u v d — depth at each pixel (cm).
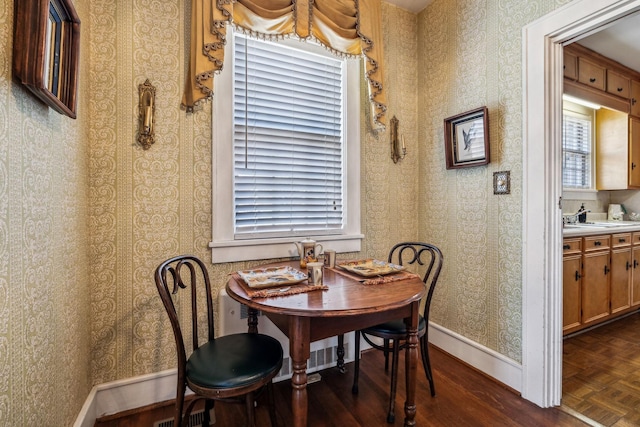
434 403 169
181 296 174
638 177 338
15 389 81
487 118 194
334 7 196
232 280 147
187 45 173
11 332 79
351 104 223
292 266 180
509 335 184
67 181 121
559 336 167
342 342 202
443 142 231
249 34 177
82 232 142
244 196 195
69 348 124
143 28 164
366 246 232
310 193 215
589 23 147
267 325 182
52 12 96
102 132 156
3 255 75
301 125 212
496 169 192
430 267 189
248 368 120
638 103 336
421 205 252
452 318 226
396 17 245
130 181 162
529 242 172
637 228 296
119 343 161
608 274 273
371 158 234
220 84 182
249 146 196
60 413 114
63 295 117
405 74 249
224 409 166
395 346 156
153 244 167
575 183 345
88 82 151
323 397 175
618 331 267
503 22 186
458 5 217
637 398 173
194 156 176
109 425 153
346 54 205
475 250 207
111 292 159
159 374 169
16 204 82
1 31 75
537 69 167
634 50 279
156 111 167
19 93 83
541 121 166
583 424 152
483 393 179
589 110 352
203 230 179
